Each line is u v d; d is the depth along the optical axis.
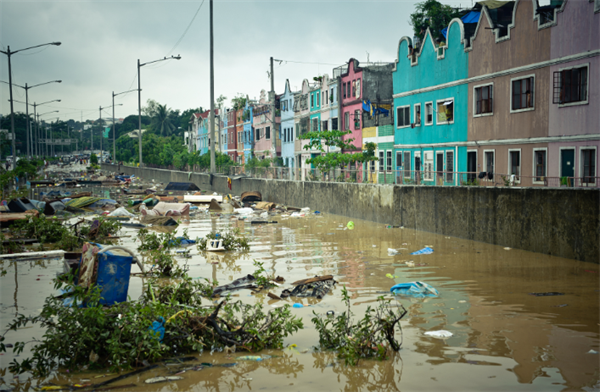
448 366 6.73
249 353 7.35
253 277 12.05
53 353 6.77
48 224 19.58
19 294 10.83
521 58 24.64
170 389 6.06
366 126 40.75
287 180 35.12
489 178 26.27
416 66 33.47
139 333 6.90
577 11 21.52
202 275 12.92
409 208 22.31
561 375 6.41
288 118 57.41
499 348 7.40
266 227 23.84
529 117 24.36
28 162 66.38
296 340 7.91
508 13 32.44
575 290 10.91
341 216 28.20
